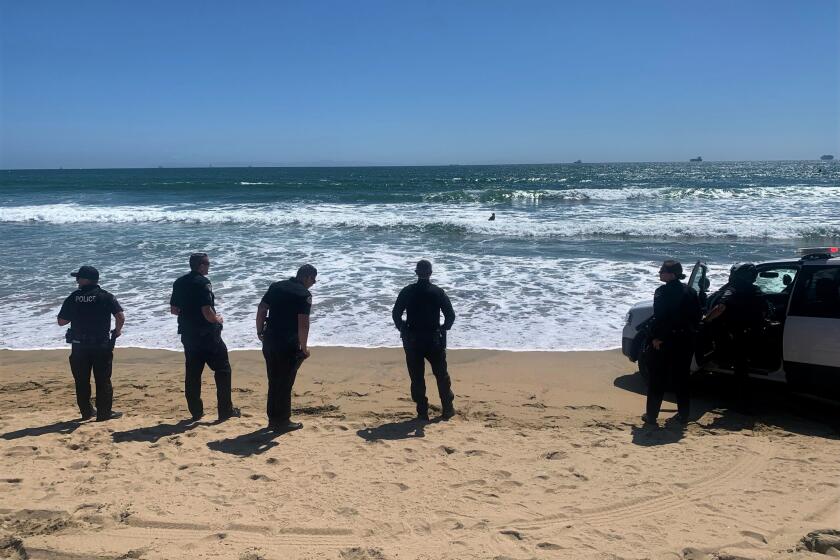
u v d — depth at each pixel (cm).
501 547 343
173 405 642
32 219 2417
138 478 447
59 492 420
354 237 1936
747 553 330
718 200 3250
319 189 4631
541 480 439
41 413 614
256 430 560
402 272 1348
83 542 349
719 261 1500
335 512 389
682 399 561
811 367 549
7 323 961
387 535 358
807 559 323
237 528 366
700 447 502
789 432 543
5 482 439
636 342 677
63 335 903
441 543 348
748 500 400
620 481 434
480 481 438
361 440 530
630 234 1955
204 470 462
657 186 5291
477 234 2009
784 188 3916
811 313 553
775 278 679
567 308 1038
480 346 846
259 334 562
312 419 598
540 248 1731
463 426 569
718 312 586
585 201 3284
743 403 589
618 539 350
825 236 1923
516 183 6062
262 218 2325
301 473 456
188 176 10219
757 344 585
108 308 595
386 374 739
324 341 870
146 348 842
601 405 630
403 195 3484
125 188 4691
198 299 581
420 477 447
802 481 429
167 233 2017
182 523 373
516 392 673
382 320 970
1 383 714
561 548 340
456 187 5084
